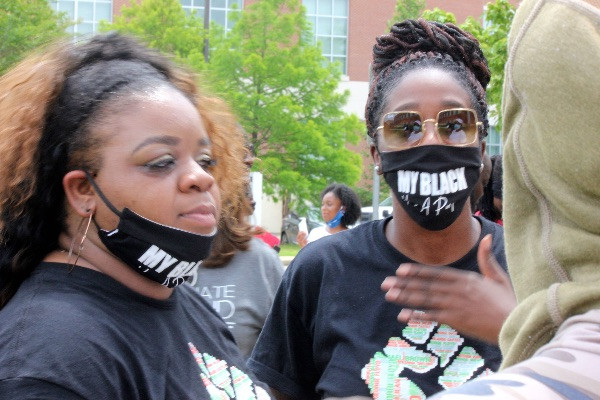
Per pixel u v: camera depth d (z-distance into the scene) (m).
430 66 2.42
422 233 2.39
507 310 1.48
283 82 20.08
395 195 2.41
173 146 1.69
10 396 1.43
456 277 1.55
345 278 2.44
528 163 1.14
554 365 0.92
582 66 1.06
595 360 0.92
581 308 1.03
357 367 2.31
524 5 1.20
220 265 3.39
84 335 1.53
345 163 20.83
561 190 1.09
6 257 1.70
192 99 1.97
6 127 1.69
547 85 1.08
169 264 1.71
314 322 2.48
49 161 1.68
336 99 20.89
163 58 1.97
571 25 1.08
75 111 1.68
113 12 32.97
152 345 1.67
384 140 2.40
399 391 2.26
